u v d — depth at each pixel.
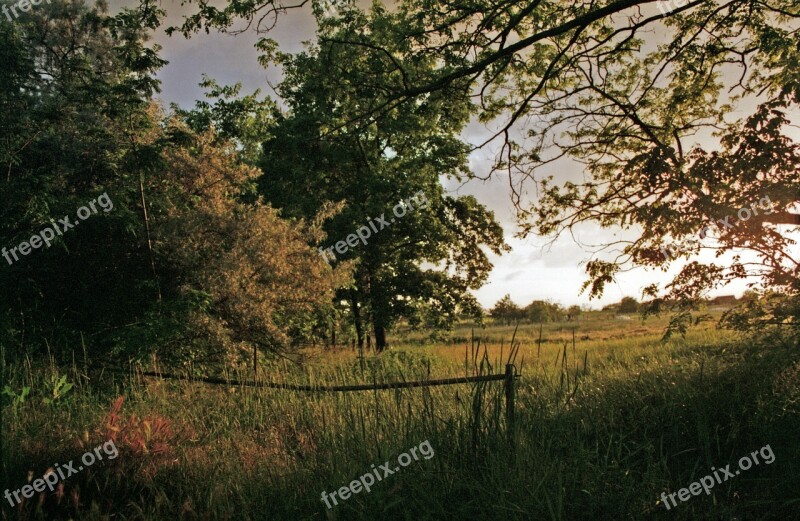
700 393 6.72
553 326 39.06
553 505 4.21
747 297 7.55
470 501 4.27
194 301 9.32
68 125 9.84
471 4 10.80
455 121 13.81
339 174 21.91
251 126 21.25
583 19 9.49
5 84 9.67
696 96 12.02
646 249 8.27
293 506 4.49
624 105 11.73
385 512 4.31
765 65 10.92
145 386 7.40
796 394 6.23
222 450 5.60
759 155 6.71
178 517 4.25
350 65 12.53
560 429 5.49
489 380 5.26
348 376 8.48
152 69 9.88
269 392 7.14
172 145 10.33
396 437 5.23
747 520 4.56
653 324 36.88
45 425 5.56
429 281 24.19
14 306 8.20
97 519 4.09
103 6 14.79
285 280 12.23
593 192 11.99
